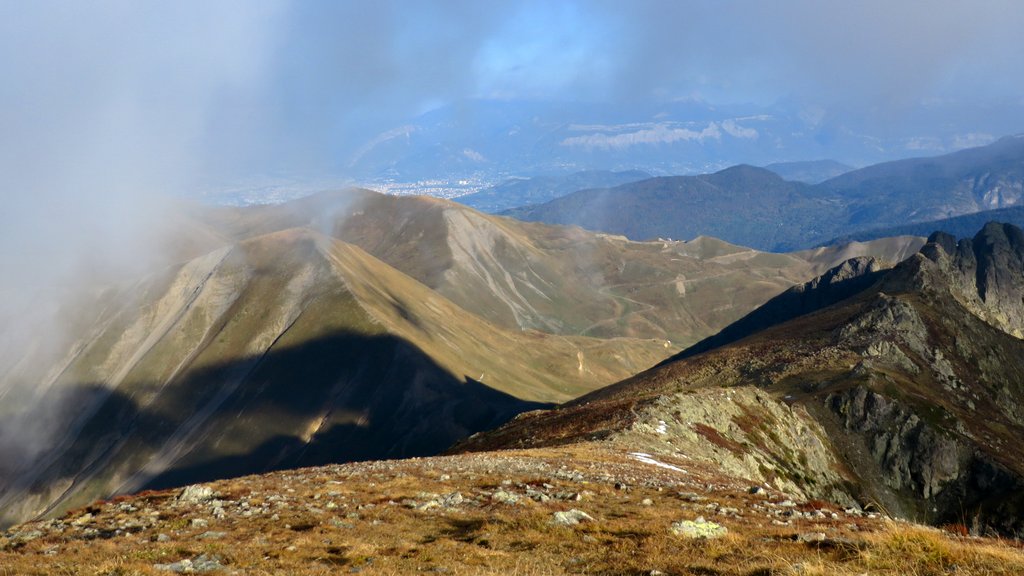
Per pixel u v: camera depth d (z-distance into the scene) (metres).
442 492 27.59
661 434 60.06
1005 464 96.62
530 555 17.45
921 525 20.19
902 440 101.19
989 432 107.62
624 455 46.06
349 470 37.59
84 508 28.39
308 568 16.30
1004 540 17.95
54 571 16.20
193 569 16.28
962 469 98.75
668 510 23.84
